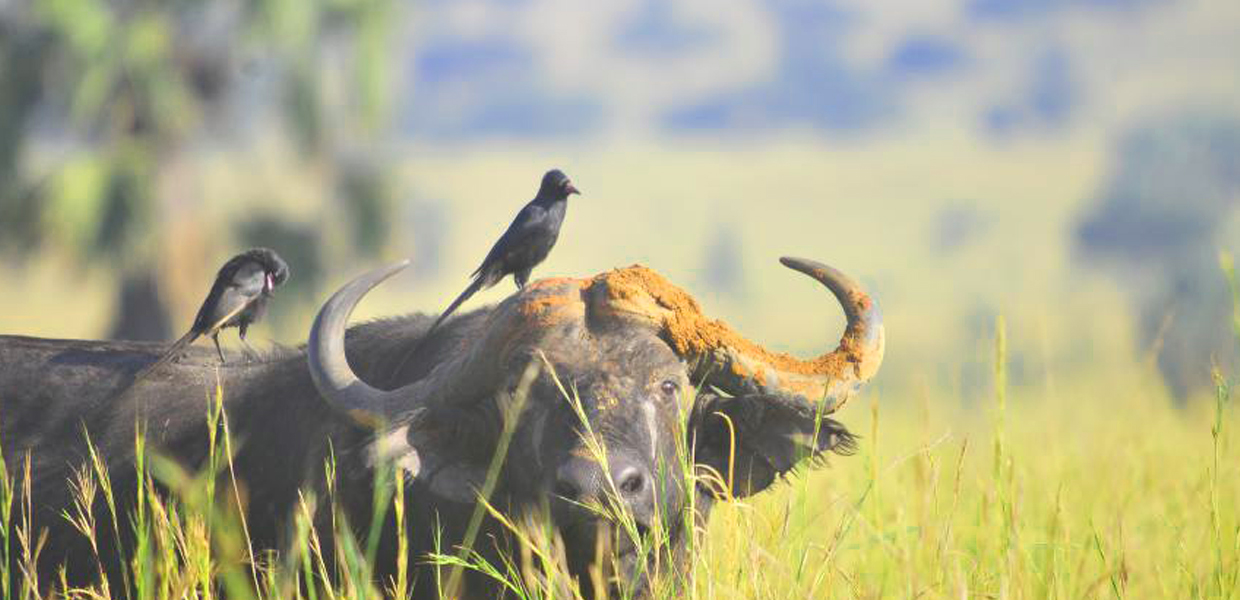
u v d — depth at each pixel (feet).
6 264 247.70
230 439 67.72
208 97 258.98
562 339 58.39
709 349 59.72
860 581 65.05
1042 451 84.89
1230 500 74.43
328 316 60.44
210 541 63.67
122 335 251.60
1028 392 111.04
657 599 56.39
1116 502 73.41
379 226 265.13
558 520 56.44
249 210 257.96
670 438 57.41
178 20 254.68
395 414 58.85
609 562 56.90
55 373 75.05
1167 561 70.79
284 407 67.67
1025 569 63.21
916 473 63.31
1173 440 87.66
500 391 58.44
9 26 244.83
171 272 249.96
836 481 79.87
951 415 100.68
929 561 63.57
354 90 264.52
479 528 59.41
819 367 61.00
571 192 71.67
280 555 63.93
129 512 65.98
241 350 76.18
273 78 260.42
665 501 56.80
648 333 59.16
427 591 61.87
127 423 71.10
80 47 241.55
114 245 242.37
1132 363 108.99
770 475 62.28
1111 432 88.58
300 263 258.37
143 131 249.96
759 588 60.13
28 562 63.21
